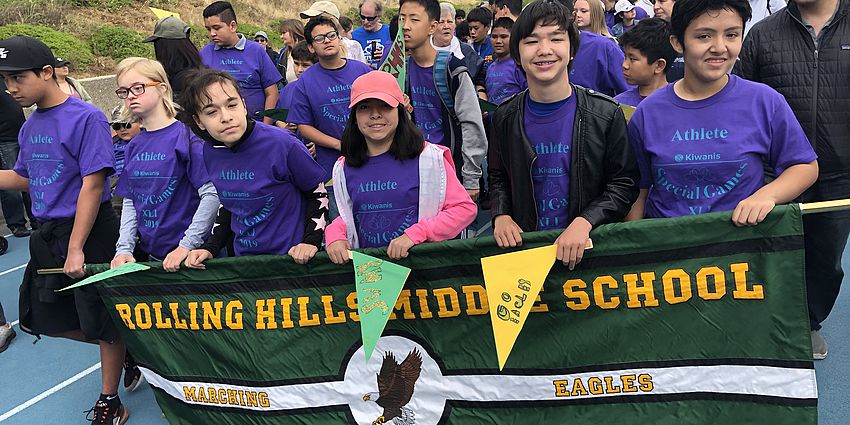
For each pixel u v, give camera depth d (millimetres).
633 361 2588
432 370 2857
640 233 2498
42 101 3580
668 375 2559
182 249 3158
